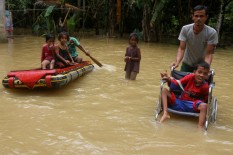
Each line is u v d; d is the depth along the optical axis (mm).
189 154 4055
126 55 7820
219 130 4891
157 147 4219
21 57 10516
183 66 5906
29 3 20844
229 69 9766
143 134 4633
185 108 5176
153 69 9258
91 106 5801
